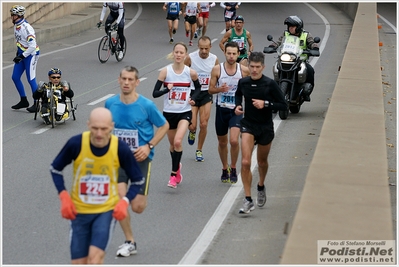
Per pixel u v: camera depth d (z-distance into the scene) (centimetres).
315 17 8306
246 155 1978
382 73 4631
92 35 6869
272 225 1927
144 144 1703
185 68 2264
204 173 2478
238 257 1686
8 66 4794
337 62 5231
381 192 1619
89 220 1396
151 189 2269
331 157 1898
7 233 1830
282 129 3169
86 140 1378
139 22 7800
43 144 2814
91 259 1349
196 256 1691
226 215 2017
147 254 1703
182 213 2030
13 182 2291
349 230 1397
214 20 7956
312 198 1572
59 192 1388
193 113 2600
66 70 4672
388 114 3431
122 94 1694
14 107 3481
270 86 1969
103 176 1386
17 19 3406
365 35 5072
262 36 6531
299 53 3412
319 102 3834
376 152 1961
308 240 1353
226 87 2253
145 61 5162
